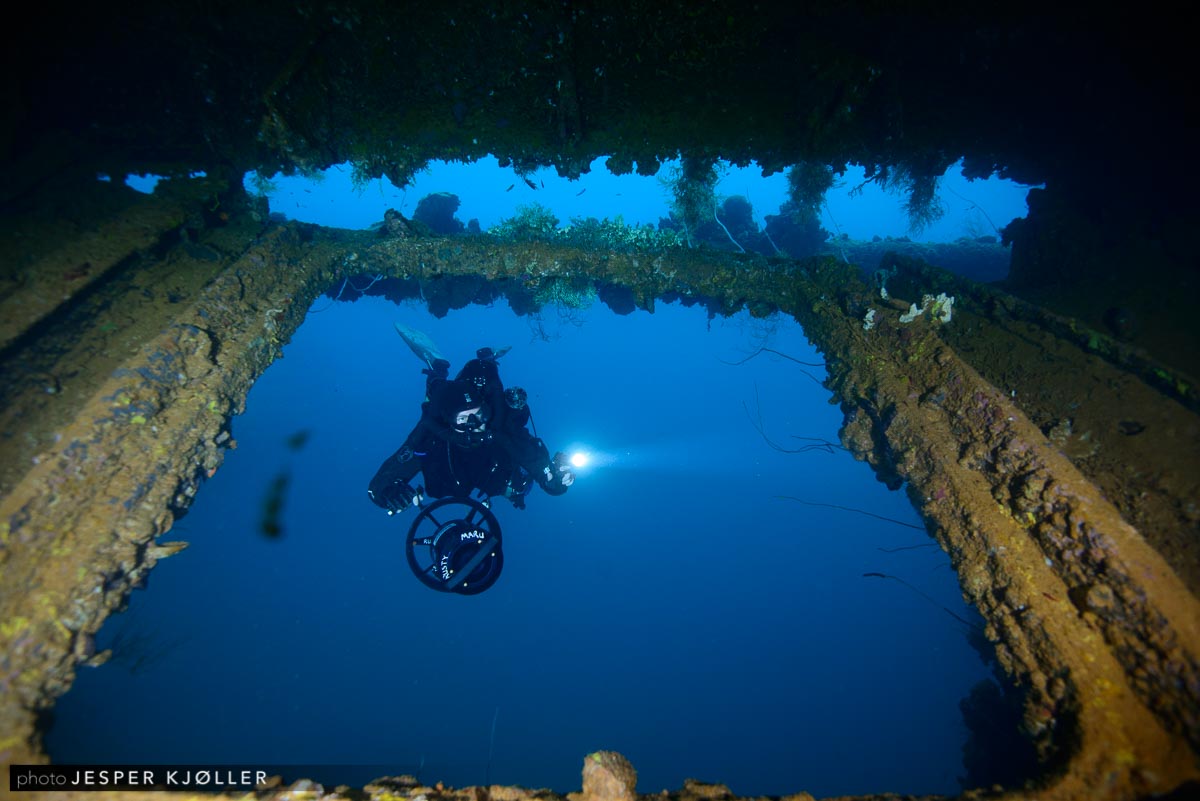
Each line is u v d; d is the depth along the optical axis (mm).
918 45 5039
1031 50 4949
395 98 4961
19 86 4840
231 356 4250
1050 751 2457
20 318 3785
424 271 6570
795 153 5344
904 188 6230
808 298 5863
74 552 2814
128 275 4699
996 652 2889
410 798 2469
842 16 4805
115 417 3352
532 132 5094
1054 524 2986
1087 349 4371
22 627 2514
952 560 3318
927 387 4172
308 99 4812
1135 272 5230
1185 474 3375
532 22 4516
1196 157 5078
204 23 4809
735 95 5000
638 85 4949
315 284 5777
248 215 5848
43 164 4941
